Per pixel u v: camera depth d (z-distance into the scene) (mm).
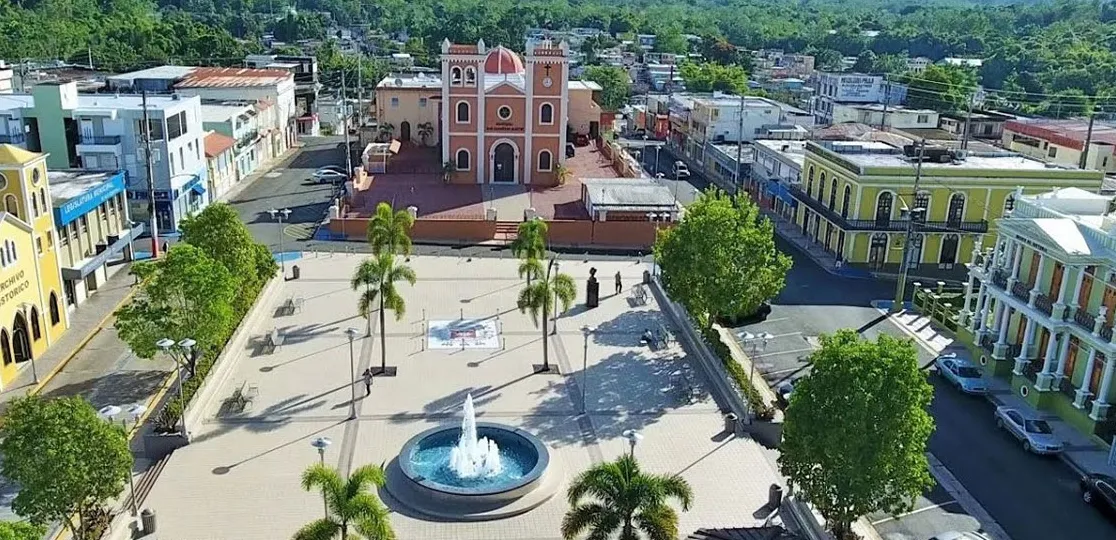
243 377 42031
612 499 24422
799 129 93938
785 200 75938
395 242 48750
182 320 36688
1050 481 35375
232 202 77125
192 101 70875
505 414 39094
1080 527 32250
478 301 53938
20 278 42406
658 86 161500
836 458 26672
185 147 69250
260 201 77750
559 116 81875
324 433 36875
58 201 49938
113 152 64188
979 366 46750
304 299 53156
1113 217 42219
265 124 96125
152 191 58156
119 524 28812
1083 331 39062
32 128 64875
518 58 93375
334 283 56469
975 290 54625
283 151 102750
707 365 44188
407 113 101750
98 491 26531
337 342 46656
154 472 33500
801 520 30719
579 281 58812
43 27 149750
